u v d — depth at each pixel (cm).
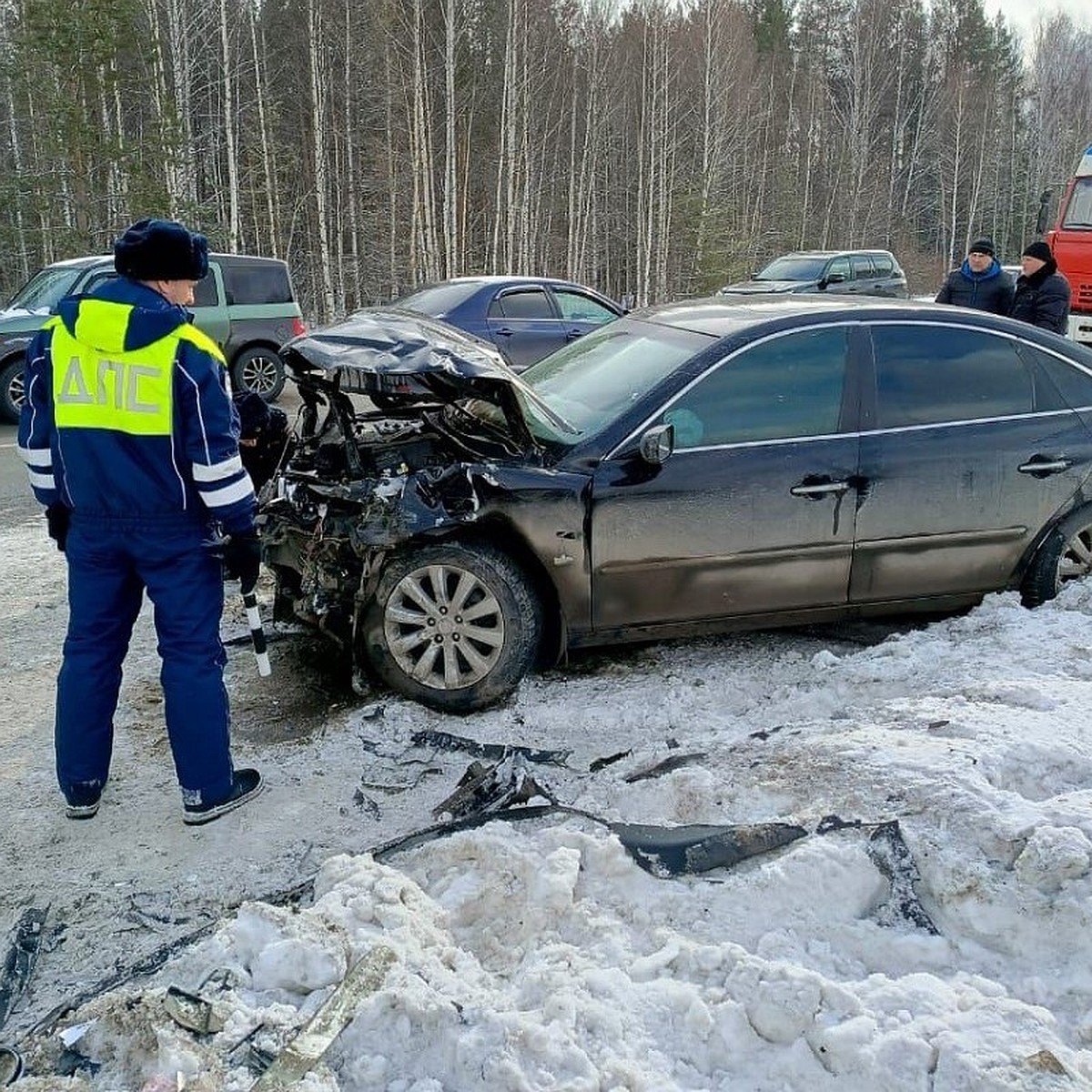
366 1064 209
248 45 3422
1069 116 5841
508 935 261
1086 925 244
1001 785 301
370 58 3216
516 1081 202
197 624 328
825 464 438
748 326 450
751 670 453
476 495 398
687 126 3872
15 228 2406
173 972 241
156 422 304
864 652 447
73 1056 218
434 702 410
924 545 459
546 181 3659
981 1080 200
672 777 320
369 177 3438
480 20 3362
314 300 3553
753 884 262
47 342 314
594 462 415
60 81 2331
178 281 318
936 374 464
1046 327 805
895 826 275
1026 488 469
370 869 274
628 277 3994
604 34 3709
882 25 5138
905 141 5303
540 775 351
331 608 414
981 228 5212
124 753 382
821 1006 220
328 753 379
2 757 381
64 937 279
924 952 246
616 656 470
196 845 323
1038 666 400
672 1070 212
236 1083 206
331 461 454
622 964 241
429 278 2967
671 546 423
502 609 407
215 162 3300
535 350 1078
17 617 524
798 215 4384
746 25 4684
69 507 326
